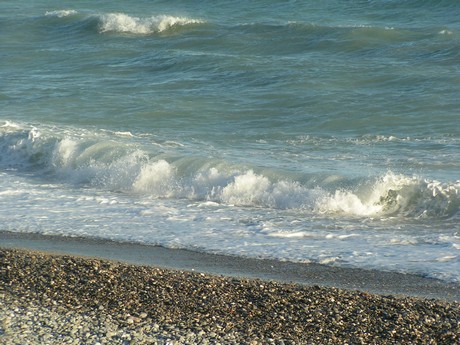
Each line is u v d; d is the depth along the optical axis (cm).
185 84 4716
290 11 7344
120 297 1802
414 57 5200
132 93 4519
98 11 7762
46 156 3372
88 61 5475
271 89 4488
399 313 1725
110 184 3050
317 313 1725
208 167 3017
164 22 6419
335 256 2191
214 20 7000
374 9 7162
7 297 1794
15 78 5006
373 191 2728
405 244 2303
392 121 3828
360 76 4672
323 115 3972
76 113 4094
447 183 2728
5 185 3055
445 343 1595
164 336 1600
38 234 2408
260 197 2808
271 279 1992
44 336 1588
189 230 2455
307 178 2869
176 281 1912
